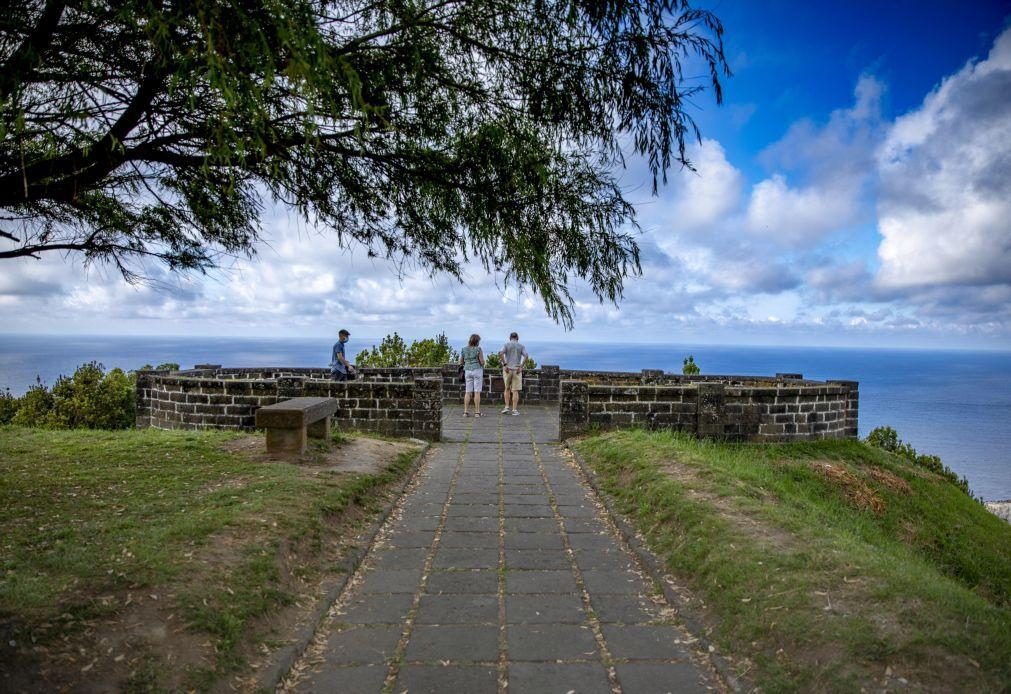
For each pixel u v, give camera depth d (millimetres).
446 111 3590
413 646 4062
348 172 3896
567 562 5754
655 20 3236
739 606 4242
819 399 13594
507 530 6754
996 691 3020
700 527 5738
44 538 4828
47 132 2930
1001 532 12906
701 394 12617
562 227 3650
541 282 3715
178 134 3605
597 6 3193
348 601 4820
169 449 9016
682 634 4273
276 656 3770
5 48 2822
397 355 23766
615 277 3717
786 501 7594
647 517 6734
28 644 3166
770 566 4664
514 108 3637
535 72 3471
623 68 3311
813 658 3502
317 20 3104
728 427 12758
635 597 4926
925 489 13328
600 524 7000
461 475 9406
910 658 3303
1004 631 3494
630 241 3672
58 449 8984
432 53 3379
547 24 3322
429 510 7527
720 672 3678
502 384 18375
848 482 11930
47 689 2947
